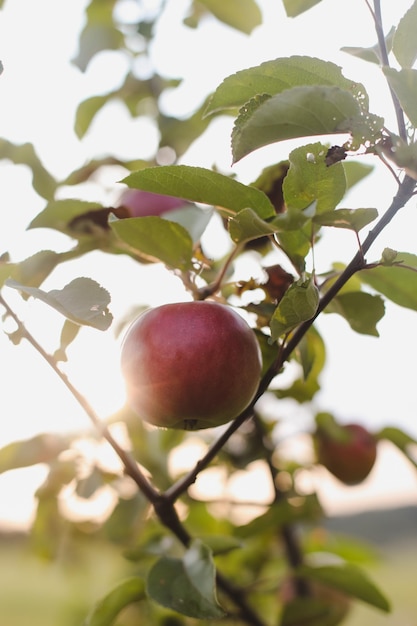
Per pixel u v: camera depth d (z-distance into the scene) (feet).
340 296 1.84
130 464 1.74
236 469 2.50
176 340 1.64
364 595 2.20
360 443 2.62
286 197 1.61
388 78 1.46
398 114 1.52
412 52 1.58
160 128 2.61
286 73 1.57
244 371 1.66
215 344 1.64
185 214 1.96
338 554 2.93
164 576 1.70
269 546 2.66
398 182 1.50
